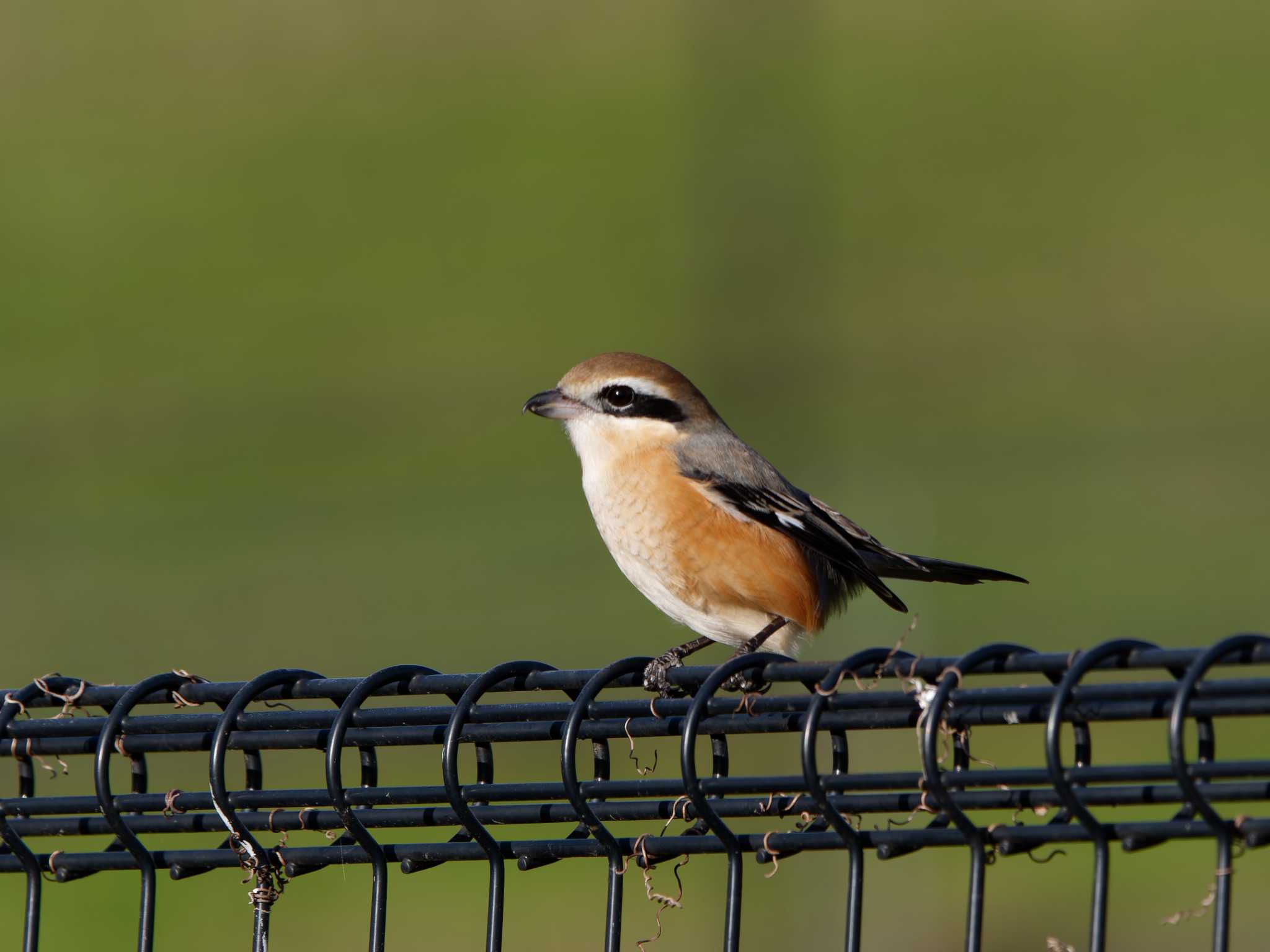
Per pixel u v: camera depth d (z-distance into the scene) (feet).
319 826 13.07
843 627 35.17
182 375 87.81
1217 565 58.75
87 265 98.73
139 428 82.48
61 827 13.67
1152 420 78.28
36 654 55.47
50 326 93.76
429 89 114.42
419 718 12.82
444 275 96.99
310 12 126.52
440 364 89.35
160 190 107.04
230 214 104.68
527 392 86.17
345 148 110.63
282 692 13.47
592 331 91.66
